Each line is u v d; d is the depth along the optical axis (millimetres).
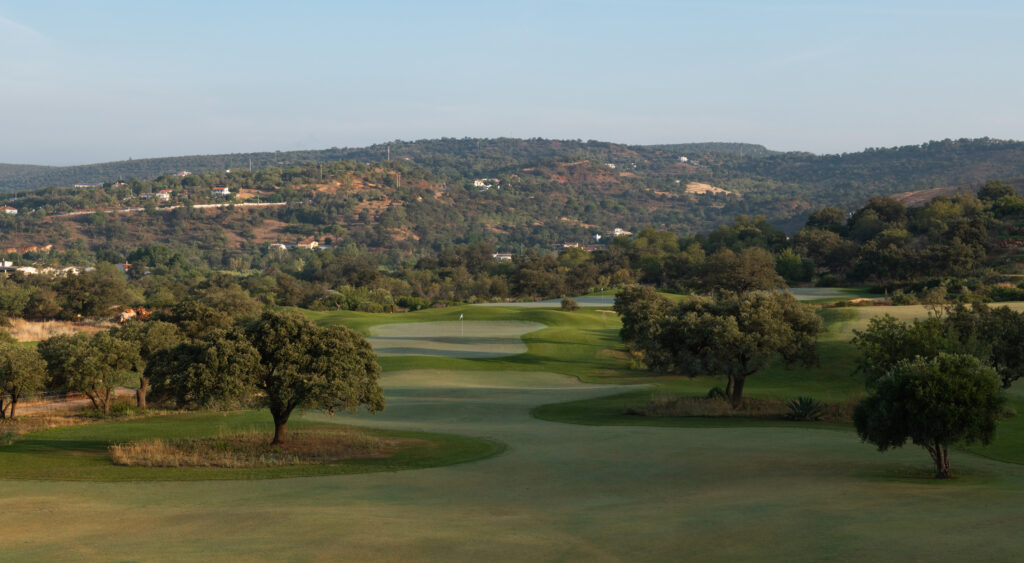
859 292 143500
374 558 15227
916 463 28109
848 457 29594
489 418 47844
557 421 45594
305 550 15977
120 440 37719
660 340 52688
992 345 46531
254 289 199250
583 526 18062
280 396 34500
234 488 25406
